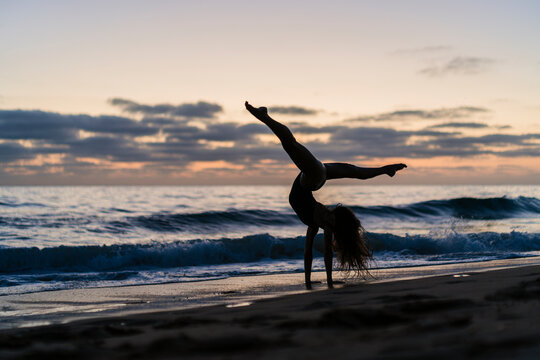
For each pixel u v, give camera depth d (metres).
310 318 3.03
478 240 13.08
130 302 5.54
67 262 10.41
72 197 36.25
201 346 2.28
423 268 7.97
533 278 4.86
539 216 26.06
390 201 39.03
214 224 19.39
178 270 9.38
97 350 2.39
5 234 14.32
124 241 13.95
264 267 9.66
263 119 4.68
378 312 2.78
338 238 5.71
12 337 2.99
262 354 2.05
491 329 2.21
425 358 1.79
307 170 4.89
